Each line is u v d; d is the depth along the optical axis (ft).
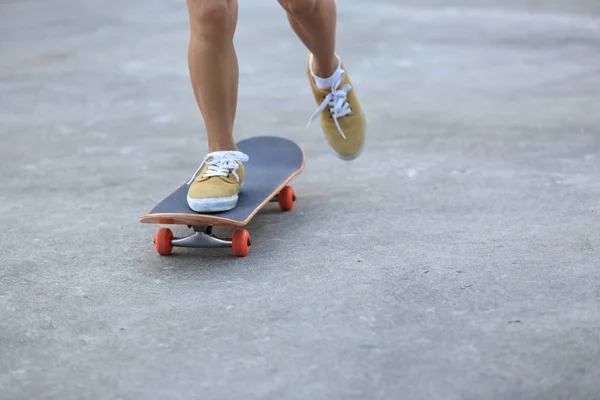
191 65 15.87
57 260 16.25
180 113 29.01
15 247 17.03
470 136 24.57
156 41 42.70
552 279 14.21
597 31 41.04
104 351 12.42
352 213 18.35
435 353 11.86
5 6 56.85
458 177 20.67
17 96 32.12
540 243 15.90
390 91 31.07
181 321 13.28
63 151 24.64
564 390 10.79
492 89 30.60
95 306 14.05
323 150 23.97
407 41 40.42
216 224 15.44
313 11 16.30
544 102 28.30
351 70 34.99
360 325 12.83
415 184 20.29
